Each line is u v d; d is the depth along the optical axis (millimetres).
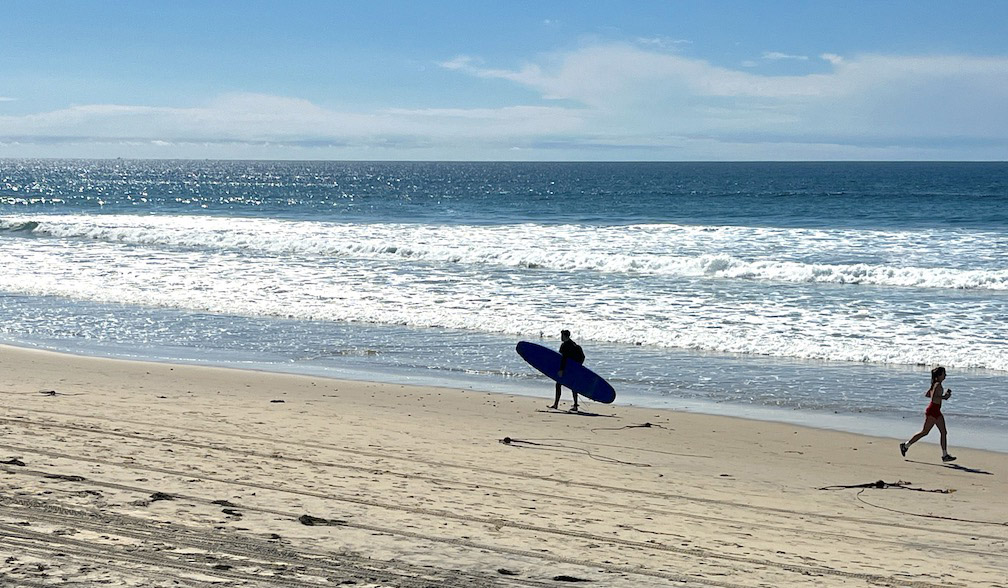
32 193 104188
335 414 13438
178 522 6797
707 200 82750
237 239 39781
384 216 60156
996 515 9594
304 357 18844
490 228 45750
